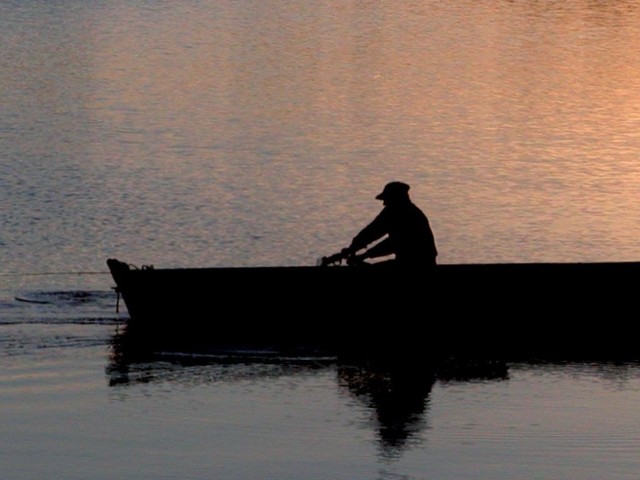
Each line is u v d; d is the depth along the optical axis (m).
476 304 48.28
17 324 49.28
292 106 107.94
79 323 49.72
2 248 63.16
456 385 41.44
